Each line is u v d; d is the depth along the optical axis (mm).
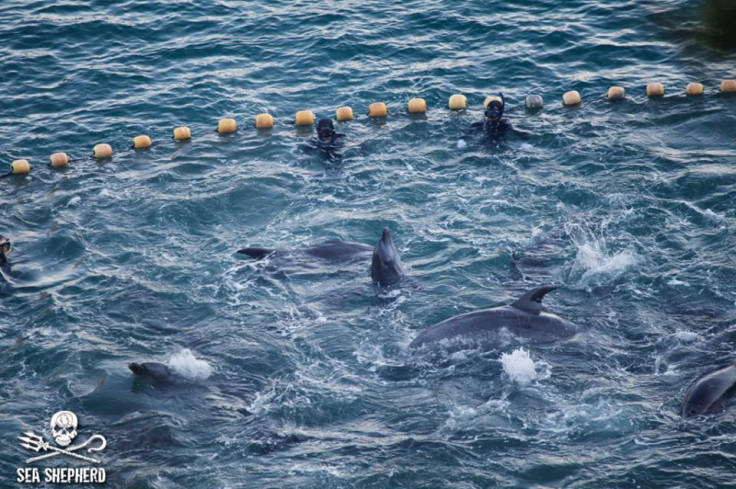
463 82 70125
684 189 53000
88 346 41438
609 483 31562
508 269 46688
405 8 81000
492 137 61812
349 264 47656
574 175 56031
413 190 55594
